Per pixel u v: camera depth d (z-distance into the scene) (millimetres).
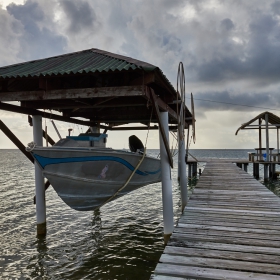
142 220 9461
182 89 7039
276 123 19844
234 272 2918
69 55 7219
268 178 18453
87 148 5957
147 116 10156
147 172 8539
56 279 5453
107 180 6609
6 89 5691
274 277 2805
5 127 6211
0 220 9680
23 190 17016
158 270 2975
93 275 5586
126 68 4691
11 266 6031
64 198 6188
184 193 9000
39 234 7750
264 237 3977
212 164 17500
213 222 4734
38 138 7266
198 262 3158
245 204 6086
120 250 6816
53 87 5414
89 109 9398
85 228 8562
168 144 6340
